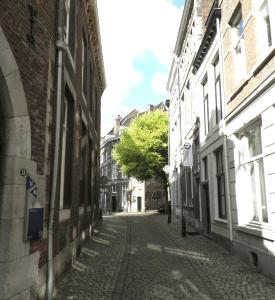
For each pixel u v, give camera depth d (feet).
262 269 25.70
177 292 20.94
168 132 104.88
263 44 26.73
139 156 112.78
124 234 51.88
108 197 171.63
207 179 47.34
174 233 52.65
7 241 14.57
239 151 32.86
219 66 39.96
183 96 71.10
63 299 19.56
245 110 29.91
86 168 40.57
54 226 20.79
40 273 18.12
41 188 18.20
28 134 16.26
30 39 17.30
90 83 48.11
